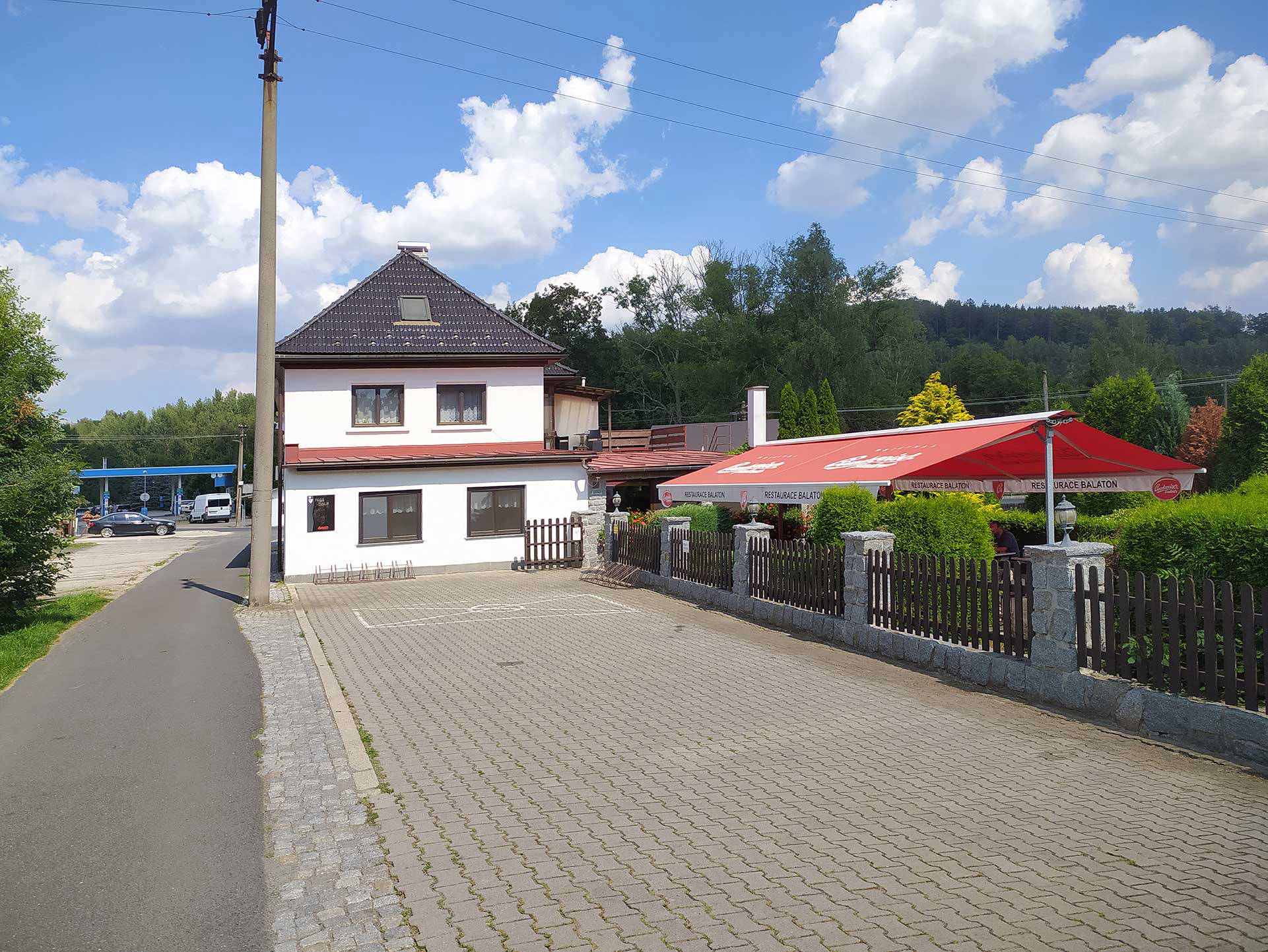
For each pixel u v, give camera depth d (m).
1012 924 4.39
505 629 14.99
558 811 6.24
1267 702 6.76
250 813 6.40
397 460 24.70
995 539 16.44
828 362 56.56
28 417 15.90
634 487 30.20
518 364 27.34
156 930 4.62
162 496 113.44
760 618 14.93
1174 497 14.84
